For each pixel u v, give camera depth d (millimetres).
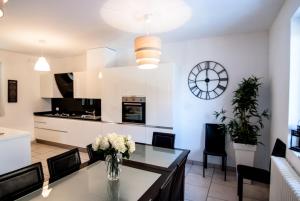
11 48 4289
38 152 4422
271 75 2926
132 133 3797
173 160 2047
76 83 4590
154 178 1613
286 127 2113
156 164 1929
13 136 2619
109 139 1540
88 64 4398
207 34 3338
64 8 2297
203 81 3602
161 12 2406
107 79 4062
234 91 3203
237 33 3293
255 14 2510
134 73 3764
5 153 2537
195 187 2816
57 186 1480
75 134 4551
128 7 2271
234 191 2701
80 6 2244
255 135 2857
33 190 1418
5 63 4555
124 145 1556
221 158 3518
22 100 4930
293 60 2008
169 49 3869
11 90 4668
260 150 3203
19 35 3332
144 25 2861
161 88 3521
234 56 3369
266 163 3170
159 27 2955
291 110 2027
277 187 1861
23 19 2625
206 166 3430
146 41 1951
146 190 1419
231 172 3367
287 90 2098
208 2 2164
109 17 2561
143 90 3684
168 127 3498
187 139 3762
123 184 1510
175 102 3812
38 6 2250
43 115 5059
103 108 4133
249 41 3264
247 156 2842
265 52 3164
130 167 1843
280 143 2252
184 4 2215
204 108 3617
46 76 5164
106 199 1306
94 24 2814
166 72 3475
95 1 2127
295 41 1992
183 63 3754
